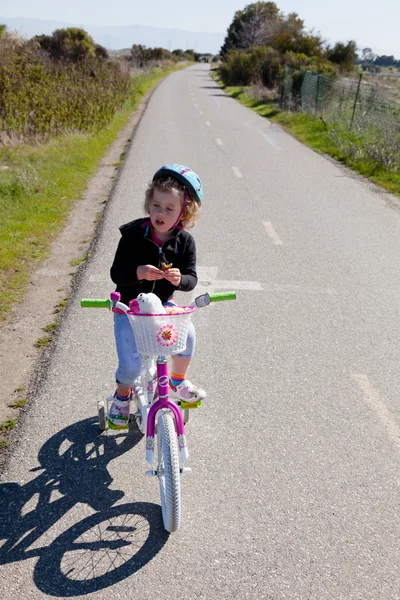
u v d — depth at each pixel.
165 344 2.85
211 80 50.59
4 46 19.14
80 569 2.89
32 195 9.49
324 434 4.05
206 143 16.25
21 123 14.40
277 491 3.49
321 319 5.84
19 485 3.43
